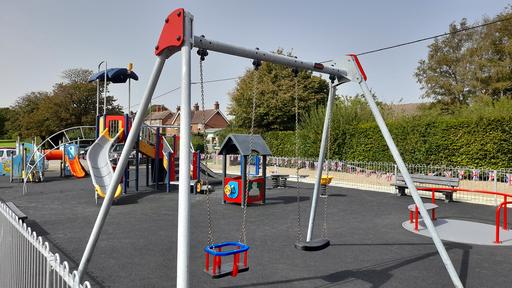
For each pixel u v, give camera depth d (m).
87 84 47.12
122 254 6.38
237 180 11.67
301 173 21.94
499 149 15.80
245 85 33.22
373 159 20.64
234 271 4.27
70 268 5.62
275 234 7.96
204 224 8.96
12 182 17.67
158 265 5.79
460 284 4.54
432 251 6.71
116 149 15.60
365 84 5.80
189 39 3.70
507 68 28.91
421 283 5.12
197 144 37.69
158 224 8.84
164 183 17.31
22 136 51.53
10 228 4.74
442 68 34.94
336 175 19.88
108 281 5.09
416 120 18.73
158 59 4.00
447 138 17.33
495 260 6.19
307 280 5.20
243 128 32.91
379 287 4.97
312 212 6.50
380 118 5.54
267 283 5.09
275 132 28.52
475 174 15.09
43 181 18.17
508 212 10.62
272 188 16.17
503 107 17.70
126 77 16.45
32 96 57.09
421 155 18.12
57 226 8.54
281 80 32.03
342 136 22.36
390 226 8.79
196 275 5.38
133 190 15.16
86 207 11.15
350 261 6.09
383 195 13.99
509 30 29.36
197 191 14.48
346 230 8.38
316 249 5.96
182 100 3.58
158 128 15.69
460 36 33.88
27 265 3.99
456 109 29.28
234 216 10.01
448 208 11.25
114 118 15.06
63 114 44.56
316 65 5.64
